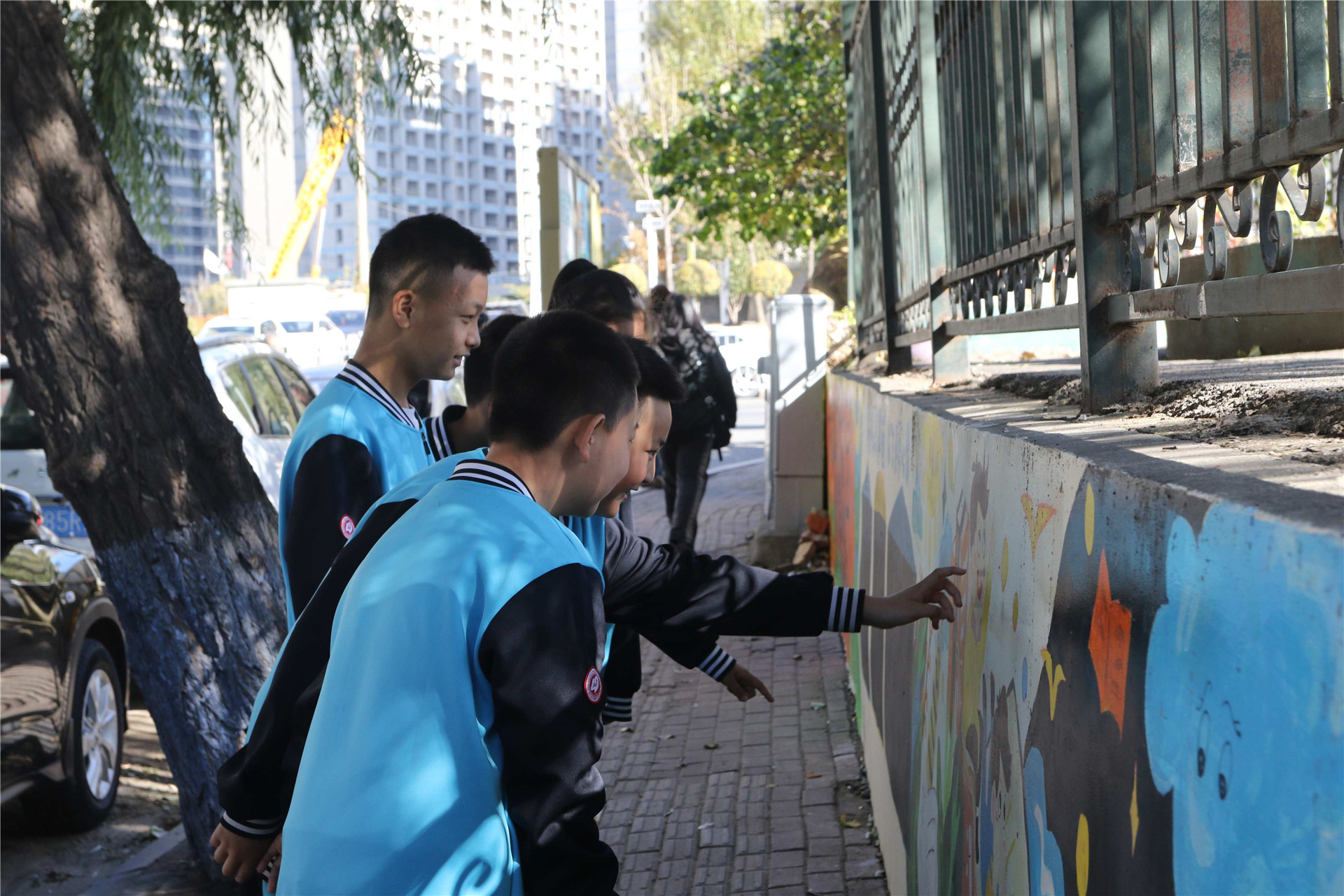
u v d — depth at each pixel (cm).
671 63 3469
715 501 1249
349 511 221
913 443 274
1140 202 156
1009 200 238
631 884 373
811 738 498
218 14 632
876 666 392
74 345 388
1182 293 141
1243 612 77
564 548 147
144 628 402
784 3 1504
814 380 852
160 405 400
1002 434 164
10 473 616
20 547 472
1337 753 64
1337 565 64
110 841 472
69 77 396
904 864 299
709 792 447
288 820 144
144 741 601
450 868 135
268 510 428
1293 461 102
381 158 9519
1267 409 141
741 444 1902
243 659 407
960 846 199
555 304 362
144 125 662
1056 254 201
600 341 157
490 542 144
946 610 210
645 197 4434
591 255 1123
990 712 171
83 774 474
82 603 486
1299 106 109
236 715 406
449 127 9912
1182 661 89
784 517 860
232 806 171
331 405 231
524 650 139
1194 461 108
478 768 138
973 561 188
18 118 381
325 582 170
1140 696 99
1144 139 160
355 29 632
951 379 335
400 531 151
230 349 687
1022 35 224
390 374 243
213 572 404
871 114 536
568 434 155
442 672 138
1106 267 172
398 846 135
